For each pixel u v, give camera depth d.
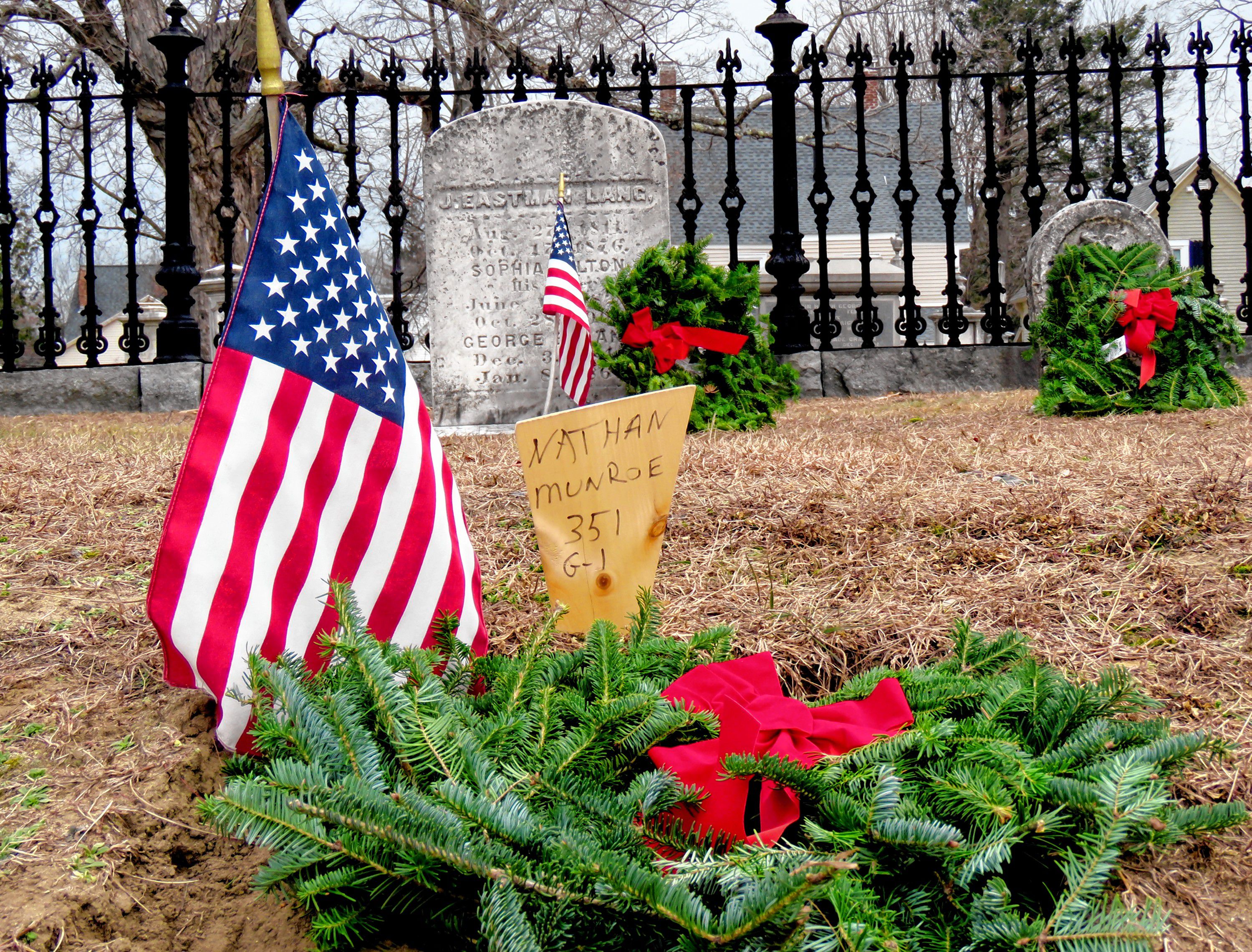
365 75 18.42
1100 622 2.95
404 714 1.94
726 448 5.20
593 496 2.67
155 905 1.89
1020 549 3.51
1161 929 1.52
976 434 5.93
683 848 1.81
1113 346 7.03
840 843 1.67
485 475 4.68
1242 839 2.07
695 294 6.84
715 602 3.13
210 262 18.06
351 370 2.40
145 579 3.29
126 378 9.88
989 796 1.76
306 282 2.38
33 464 4.96
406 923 1.83
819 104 9.96
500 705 2.22
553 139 7.10
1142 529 3.56
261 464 2.28
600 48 9.74
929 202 29.34
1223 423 6.05
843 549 3.57
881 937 1.51
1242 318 10.24
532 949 1.48
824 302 10.10
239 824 1.68
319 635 2.32
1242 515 3.68
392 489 2.41
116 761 2.22
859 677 2.41
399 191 9.85
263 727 1.95
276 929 1.86
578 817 1.79
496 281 7.12
